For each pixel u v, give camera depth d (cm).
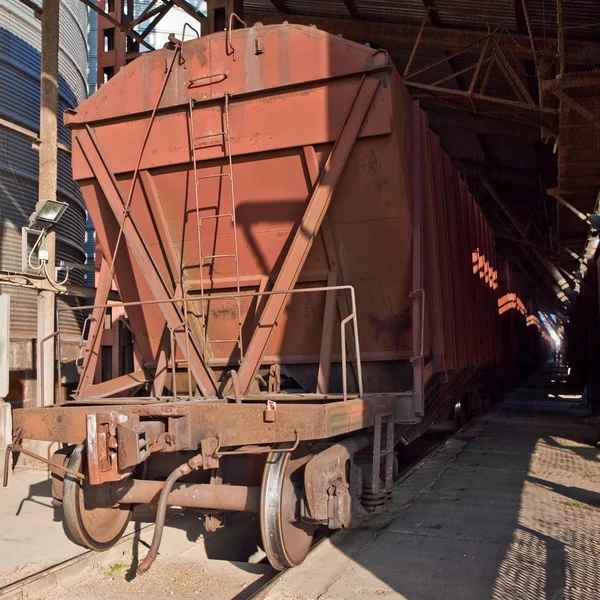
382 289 665
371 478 578
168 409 501
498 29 1382
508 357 2467
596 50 1202
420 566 537
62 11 1650
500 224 2778
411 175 666
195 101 666
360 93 618
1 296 972
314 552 573
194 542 656
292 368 697
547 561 548
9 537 651
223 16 1322
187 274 714
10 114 1373
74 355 1311
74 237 1703
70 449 600
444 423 1332
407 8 1413
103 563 579
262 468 586
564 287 3020
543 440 1298
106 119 704
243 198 675
